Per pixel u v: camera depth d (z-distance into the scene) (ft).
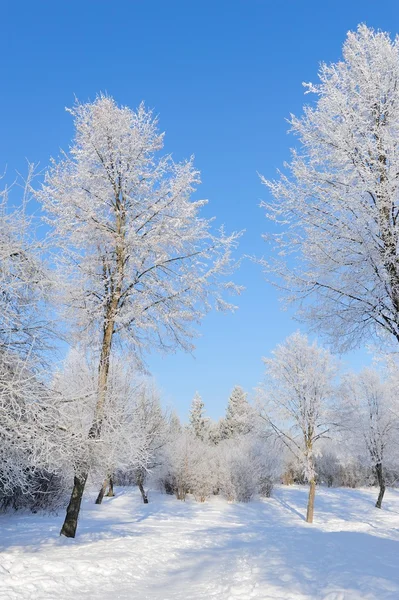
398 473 124.36
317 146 31.58
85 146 38.01
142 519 60.54
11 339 28.48
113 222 38.96
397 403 68.80
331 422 72.84
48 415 28.35
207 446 119.24
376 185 27.91
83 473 34.91
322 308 30.76
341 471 138.00
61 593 20.35
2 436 26.14
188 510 80.38
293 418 73.41
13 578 21.66
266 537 36.63
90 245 38.09
